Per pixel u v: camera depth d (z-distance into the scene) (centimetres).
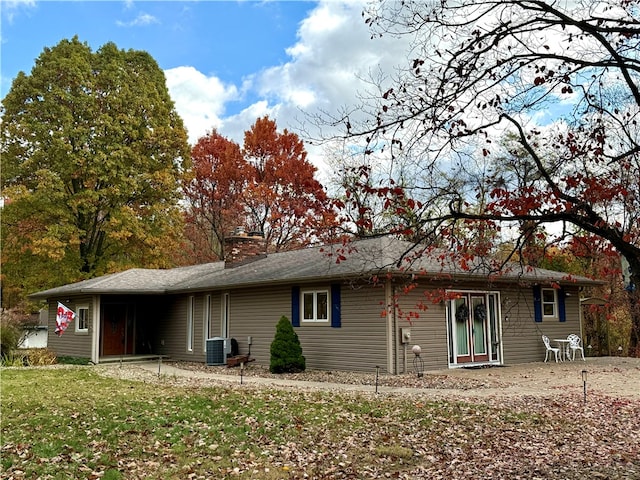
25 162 2511
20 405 1047
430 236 686
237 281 1862
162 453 717
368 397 1101
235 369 1759
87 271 2731
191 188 3519
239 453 720
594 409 978
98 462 675
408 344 1495
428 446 756
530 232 663
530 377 1407
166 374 1628
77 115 2606
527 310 1859
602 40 583
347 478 636
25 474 627
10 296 3025
